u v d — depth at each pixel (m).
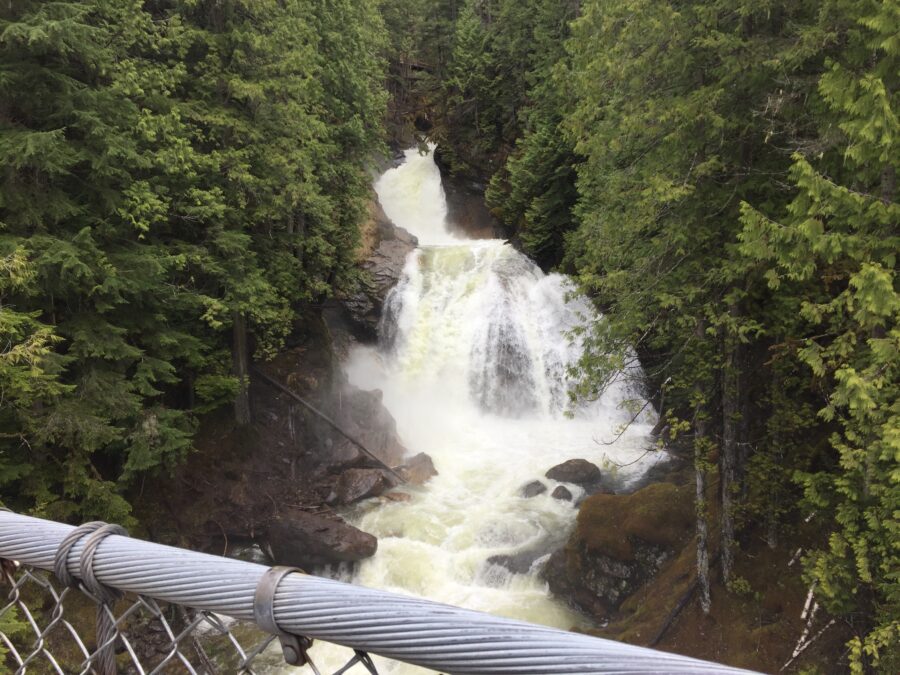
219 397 16.03
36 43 10.20
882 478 6.96
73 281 10.59
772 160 9.93
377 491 16.48
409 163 37.50
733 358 10.74
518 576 13.51
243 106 15.55
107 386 11.61
